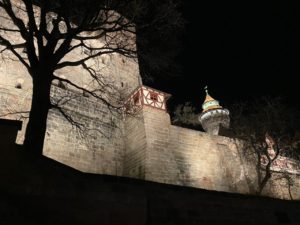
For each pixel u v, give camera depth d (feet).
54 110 60.13
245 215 33.04
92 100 69.92
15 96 58.03
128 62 89.51
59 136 58.39
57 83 69.31
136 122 67.31
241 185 72.18
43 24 35.47
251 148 78.07
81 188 24.45
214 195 32.30
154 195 28.14
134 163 63.16
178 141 68.13
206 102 107.65
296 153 87.35
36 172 23.35
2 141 23.43
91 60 79.46
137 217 25.71
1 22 65.62
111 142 67.21
